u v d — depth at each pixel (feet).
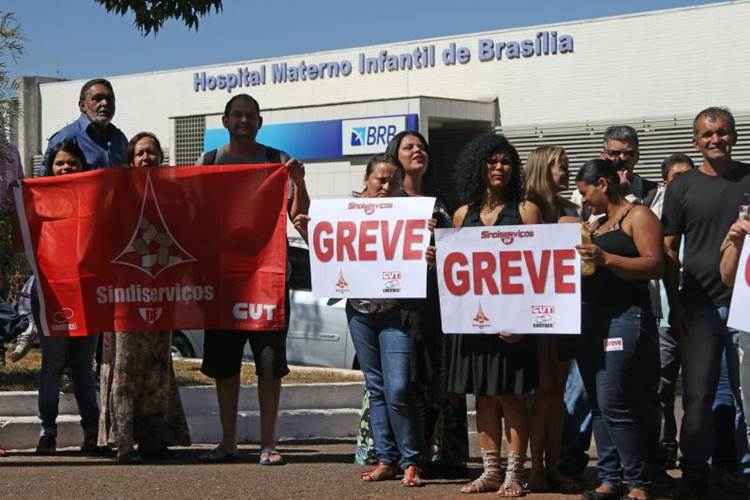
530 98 113.91
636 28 107.45
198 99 138.51
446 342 27.04
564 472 29.30
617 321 25.41
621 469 26.43
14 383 38.93
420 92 121.60
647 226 25.30
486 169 26.94
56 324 30.86
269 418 30.86
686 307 26.71
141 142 31.32
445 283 26.53
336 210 28.40
